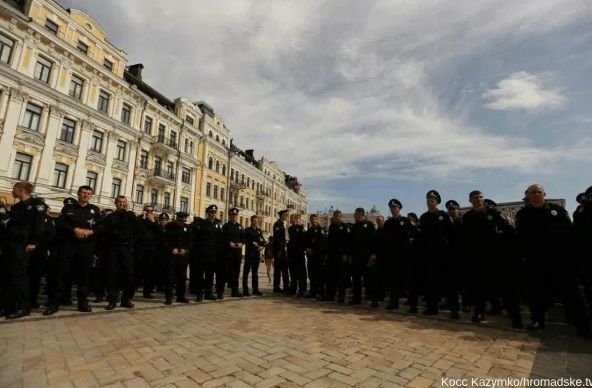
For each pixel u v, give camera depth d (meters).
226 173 40.25
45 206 5.40
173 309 6.28
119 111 25.42
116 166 25.03
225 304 7.04
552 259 4.80
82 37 22.69
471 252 5.70
